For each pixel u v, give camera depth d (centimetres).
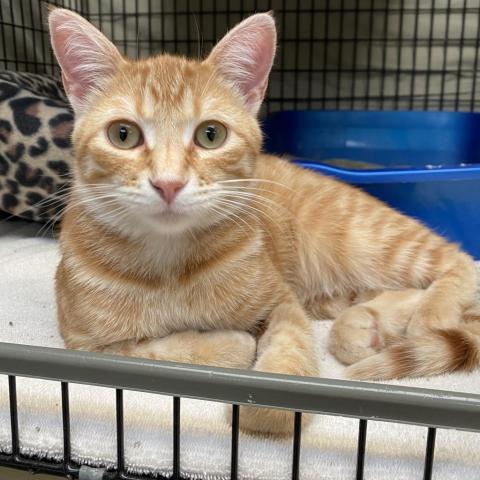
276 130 65
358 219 36
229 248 28
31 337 31
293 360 24
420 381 26
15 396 21
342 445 21
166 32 75
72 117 43
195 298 27
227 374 18
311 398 17
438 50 72
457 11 70
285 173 37
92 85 28
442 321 30
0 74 50
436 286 33
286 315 28
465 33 71
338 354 29
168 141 25
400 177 41
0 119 43
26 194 45
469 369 27
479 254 44
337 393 17
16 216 51
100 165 26
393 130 65
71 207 29
